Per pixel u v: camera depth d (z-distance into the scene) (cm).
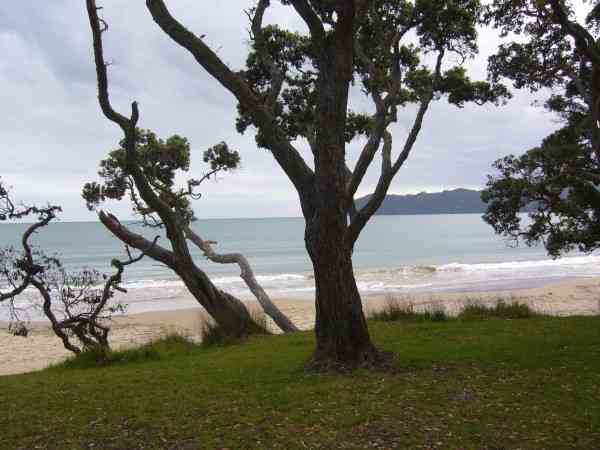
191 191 1797
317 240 719
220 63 725
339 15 670
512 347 827
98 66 1082
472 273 3909
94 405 621
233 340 1275
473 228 13138
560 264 4397
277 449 455
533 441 448
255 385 672
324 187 694
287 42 1301
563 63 1399
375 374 686
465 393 587
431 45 1235
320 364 732
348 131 1408
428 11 1142
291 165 739
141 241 1321
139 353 1080
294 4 687
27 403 651
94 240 9162
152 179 1727
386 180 1059
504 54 1441
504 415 512
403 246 7344
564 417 500
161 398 634
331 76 688
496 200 1755
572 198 1700
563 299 2412
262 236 10738
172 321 2264
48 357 1692
